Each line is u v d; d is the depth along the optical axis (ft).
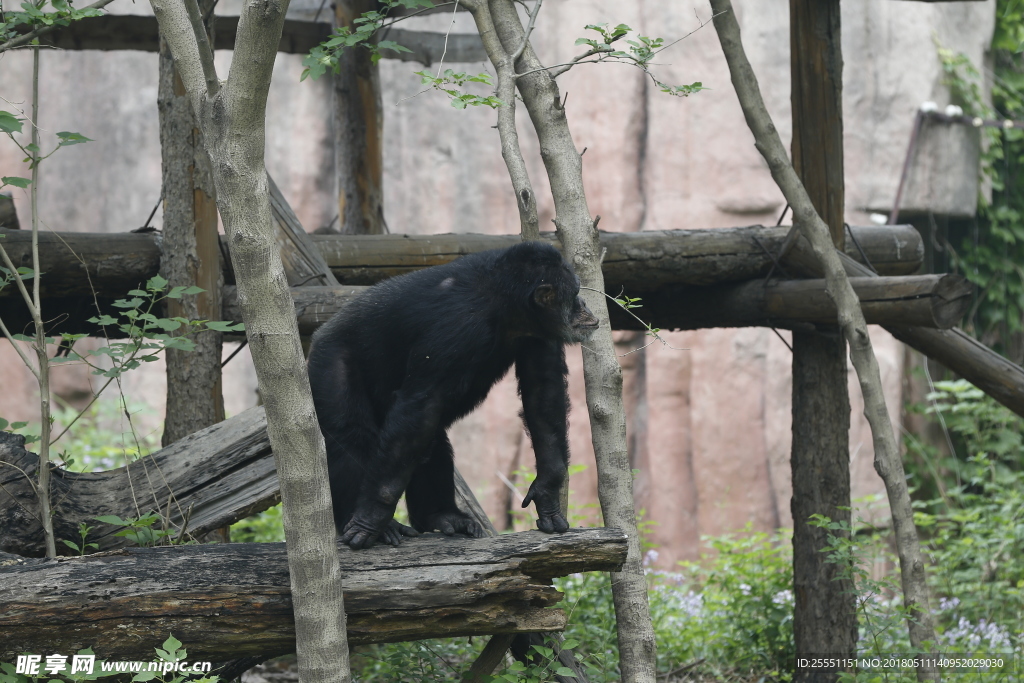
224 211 19.53
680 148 76.95
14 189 88.43
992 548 51.39
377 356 24.84
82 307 37.63
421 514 27.25
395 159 82.79
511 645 26.81
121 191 87.92
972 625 46.26
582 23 78.59
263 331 19.71
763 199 75.77
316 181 83.87
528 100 28.60
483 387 25.68
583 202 27.76
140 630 21.20
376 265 38.83
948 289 33.88
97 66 88.28
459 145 81.76
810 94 40.29
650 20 77.20
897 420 72.90
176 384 35.32
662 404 76.74
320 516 20.42
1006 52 80.53
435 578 21.85
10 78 89.45
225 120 19.22
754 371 75.20
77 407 89.25
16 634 20.67
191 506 27.20
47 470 24.93
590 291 27.32
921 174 74.18
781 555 56.65
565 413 24.58
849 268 39.27
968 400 73.92
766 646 43.29
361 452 25.04
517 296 23.45
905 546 34.81
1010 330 79.30
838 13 40.32
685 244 40.63
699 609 47.19
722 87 76.18
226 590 21.62
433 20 73.92
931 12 74.43
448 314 23.39
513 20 29.63
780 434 74.64
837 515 40.55
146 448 67.87
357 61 54.34
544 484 23.88
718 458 75.36
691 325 43.75
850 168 74.33
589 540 22.95
